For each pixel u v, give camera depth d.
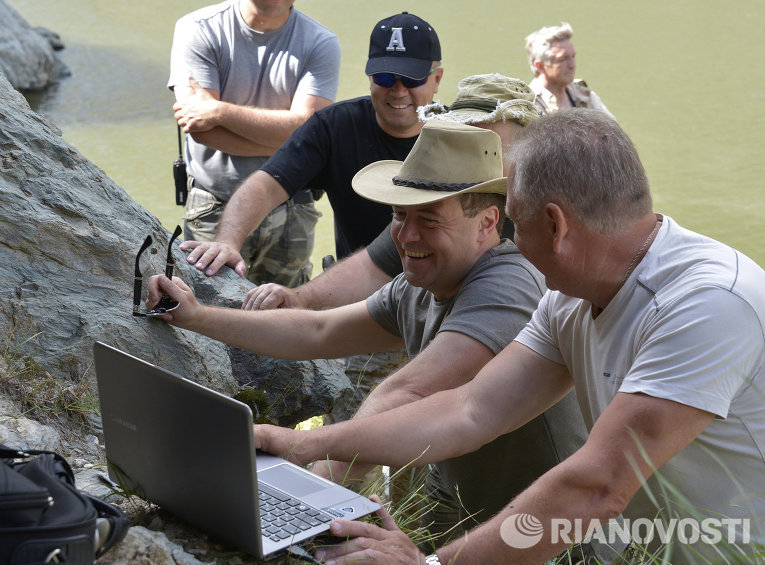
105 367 2.12
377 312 3.12
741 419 1.98
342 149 4.29
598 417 2.19
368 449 2.39
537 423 2.68
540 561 1.99
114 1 18.34
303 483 2.23
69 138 10.28
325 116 4.30
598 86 13.39
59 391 2.86
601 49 15.77
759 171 9.84
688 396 1.88
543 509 1.95
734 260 1.97
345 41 14.94
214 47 4.93
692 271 1.97
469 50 14.77
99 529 1.73
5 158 3.26
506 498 2.84
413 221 2.72
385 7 18.27
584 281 2.06
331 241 8.04
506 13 18.31
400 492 3.02
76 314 3.04
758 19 18.53
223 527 2.00
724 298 1.90
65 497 1.65
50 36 14.10
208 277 3.67
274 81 5.02
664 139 10.96
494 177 2.75
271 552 1.96
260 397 3.41
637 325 2.03
